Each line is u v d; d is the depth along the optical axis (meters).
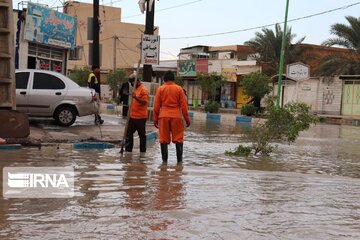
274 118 12.09
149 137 14.19
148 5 18.59
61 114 15.09
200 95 54.16
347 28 39.88
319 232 4.47
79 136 12.51
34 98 14.80
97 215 4.84
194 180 7.08
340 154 13.26
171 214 4.95
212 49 60.25
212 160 10.37
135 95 10.68
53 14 22.66
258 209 5.30
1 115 10.53
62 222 4.55
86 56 63.41
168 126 9.43
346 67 39.06
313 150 13.95
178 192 6.10
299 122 12.10
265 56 48.66
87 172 7.46
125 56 70.94
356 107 38.97
